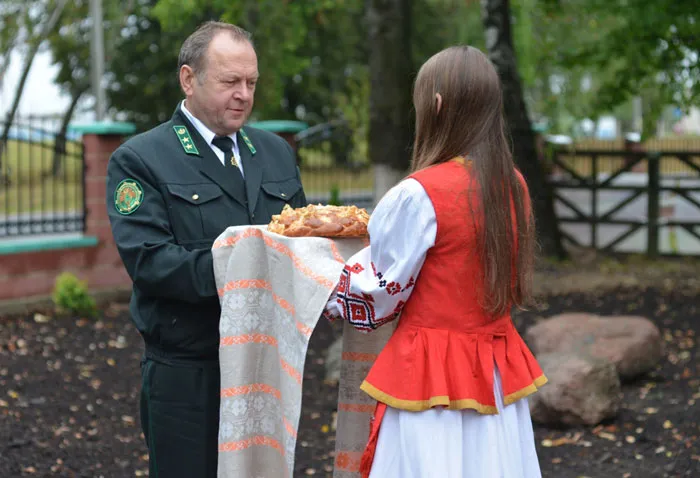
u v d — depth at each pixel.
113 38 19.47
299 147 11.60
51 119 8.65
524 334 7.29
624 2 9.52
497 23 10.33
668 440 4.80
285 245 2.52
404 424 2.36
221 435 2.55
